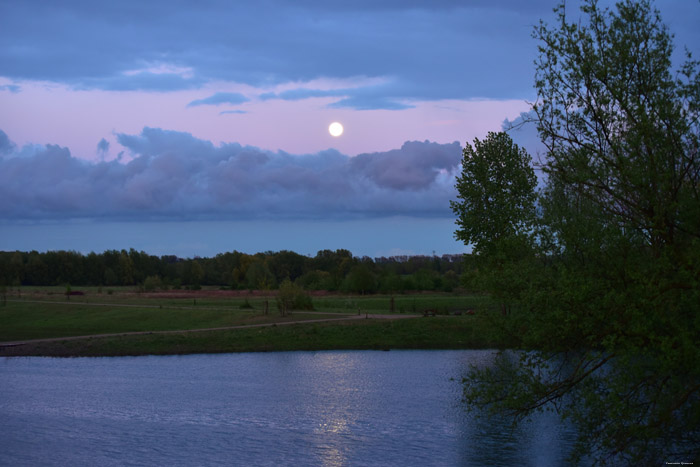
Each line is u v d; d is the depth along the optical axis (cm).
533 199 1833
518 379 1669
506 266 1881
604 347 1557
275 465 2377
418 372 4400
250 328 6359
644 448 1578
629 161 1502
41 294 11006
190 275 17938
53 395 3744
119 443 2694
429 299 9494
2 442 2709
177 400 3572
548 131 1652
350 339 5916
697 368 1348
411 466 2328
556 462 2303
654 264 1486
